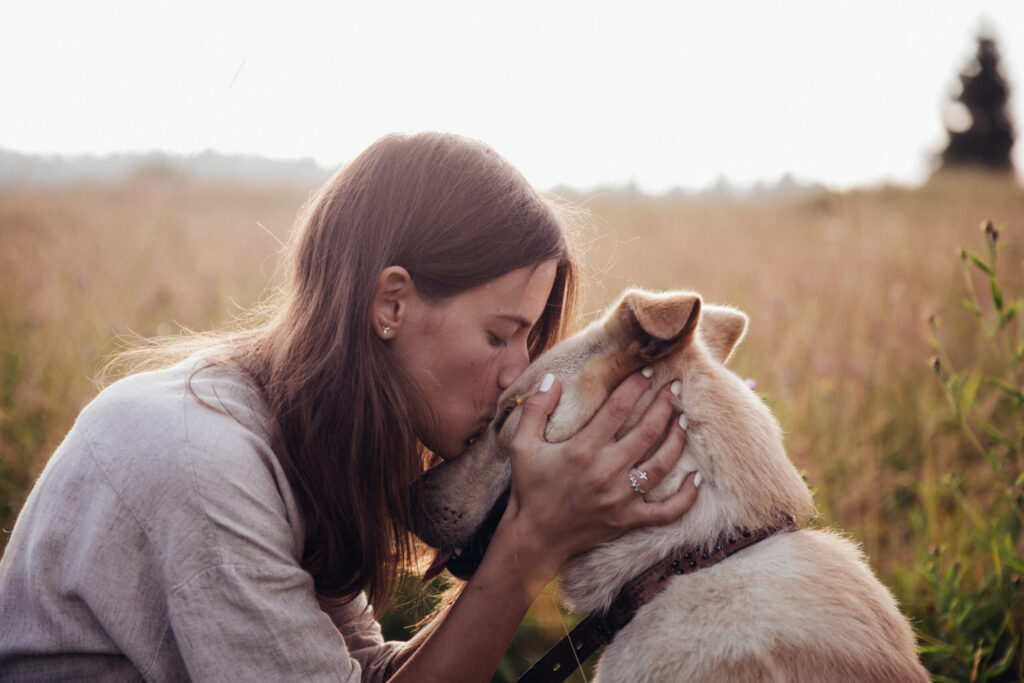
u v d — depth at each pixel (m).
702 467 1.92
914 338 5.42
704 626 1.81
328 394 1.79
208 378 1.79
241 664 1.52
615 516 1.85
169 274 6.22
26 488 3.44
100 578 1.53
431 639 1.83
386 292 1.82
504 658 2.87
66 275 6.16
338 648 1.66
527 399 1.93
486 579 1.81
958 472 3.77
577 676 2.79
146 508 1.54
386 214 1.84
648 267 7.59
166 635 1.57
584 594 1.98
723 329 2.42
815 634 1.76
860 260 7.45
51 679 1.61
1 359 4.65
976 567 3.14
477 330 1.89
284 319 1.95
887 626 1.86
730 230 10.59
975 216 11.32
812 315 5.57
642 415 1.92
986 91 44.00
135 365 2.17
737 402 1.98
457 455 2.07
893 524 3.70
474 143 2.01
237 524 1.54
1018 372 3.01
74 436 1.68
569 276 2.30
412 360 1.87
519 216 1.93
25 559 1.63
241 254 7.62
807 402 4.34
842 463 3.88
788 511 1.96
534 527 1.82
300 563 1.83
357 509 1.79
